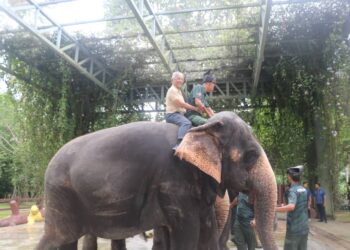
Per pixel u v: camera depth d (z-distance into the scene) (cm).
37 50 1614
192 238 407
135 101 1942
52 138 1761
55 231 428
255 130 1970
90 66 1598
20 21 1116
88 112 1820
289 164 1828
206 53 1594
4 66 1577
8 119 3394
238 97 1897
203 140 397
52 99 1778
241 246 702
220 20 1429
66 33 1378
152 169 410
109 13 1518
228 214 517
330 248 952
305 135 1789
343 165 1819
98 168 409
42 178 1781
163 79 1855
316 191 1608
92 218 423
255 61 1584
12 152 3328
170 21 1370
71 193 424
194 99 500
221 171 407
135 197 410
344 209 2152
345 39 1564
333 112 1638
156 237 544
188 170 409
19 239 1140
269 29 1561
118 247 603
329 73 1622
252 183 413
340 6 1456
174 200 404
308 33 1564
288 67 1695
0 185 4178
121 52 1600
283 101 1864
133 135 420
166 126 441
